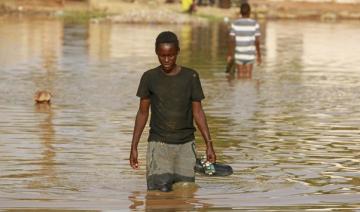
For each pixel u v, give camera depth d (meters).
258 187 19.78
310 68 47.50
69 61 48.16
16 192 19.09
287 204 18.19
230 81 40.66
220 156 23.28
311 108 32.53
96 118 29.38
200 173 20.17
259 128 27.91
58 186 19.70
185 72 19.80
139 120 19.84
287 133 27.05
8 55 50.91
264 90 37.62
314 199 18.66
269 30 77.81
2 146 24.23
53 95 34.88
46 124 28.03
